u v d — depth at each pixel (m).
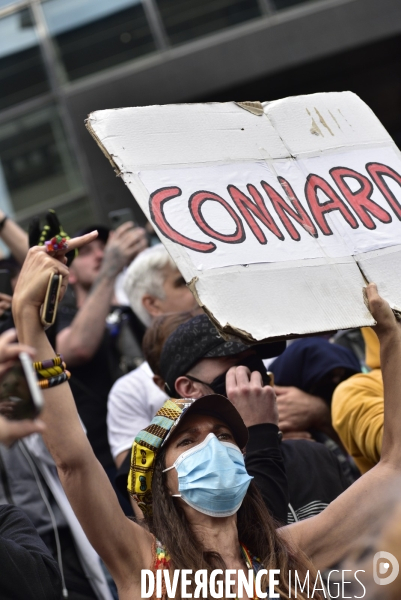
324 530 2.27
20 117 8.41
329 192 2.35
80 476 2.04
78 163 8.31
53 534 3.09
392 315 2.21
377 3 8.41
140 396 3.55
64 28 8.50
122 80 8.42
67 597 3.00
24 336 2.00
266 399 2.60
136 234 4.25
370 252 2.28
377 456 2.91
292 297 2.10
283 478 2.49
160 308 3.90
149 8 8.57
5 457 3.16
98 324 4.05
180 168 2.18
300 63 8.45
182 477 2.18
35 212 8.23
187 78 8.46
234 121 2.33
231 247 2.10
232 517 2.22
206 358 2.78
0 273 3.63
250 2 8.55
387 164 2.50
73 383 4.02
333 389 3.47
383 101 8.91
